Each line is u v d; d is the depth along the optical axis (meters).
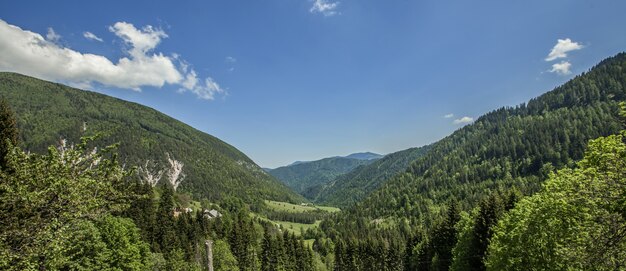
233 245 105.75
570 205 20.02
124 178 19.28
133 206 84.06
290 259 111.00
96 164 18.16
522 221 30.34
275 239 115.38
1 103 31.70
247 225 131.12
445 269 65.00
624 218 16.53
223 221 147.88
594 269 19.27
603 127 182.38
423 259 79.25
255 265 110.06
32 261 14.81
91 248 33.94
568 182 20.31
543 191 28.80
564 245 24.28
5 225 14.27
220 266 91.25
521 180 177.12
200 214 118.44
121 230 45.19
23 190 14.41
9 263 14.02
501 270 32.88
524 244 29.69
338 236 186.62
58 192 15.35
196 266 84.50
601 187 17.53
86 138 17.70
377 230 181.25
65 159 16.53
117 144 18.47
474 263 48.31
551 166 162.38
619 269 17.19
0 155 28.73
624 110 17.89
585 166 19.22
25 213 14.65
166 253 81.69
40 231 14.69
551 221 26.22
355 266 114.44
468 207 165.75
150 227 85.25
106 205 18.20
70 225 16.33
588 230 18.91
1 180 14.88
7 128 30.91
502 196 61.44
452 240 65.81
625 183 16.47
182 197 197.50
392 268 103.81
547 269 26.81
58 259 16.59
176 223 102.62
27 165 15.34
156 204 105.44
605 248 17.11
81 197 16.20
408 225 178.62
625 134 17.55
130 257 45.47
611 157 17.28
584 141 182.00
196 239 98.69
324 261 151.25
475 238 48.81
